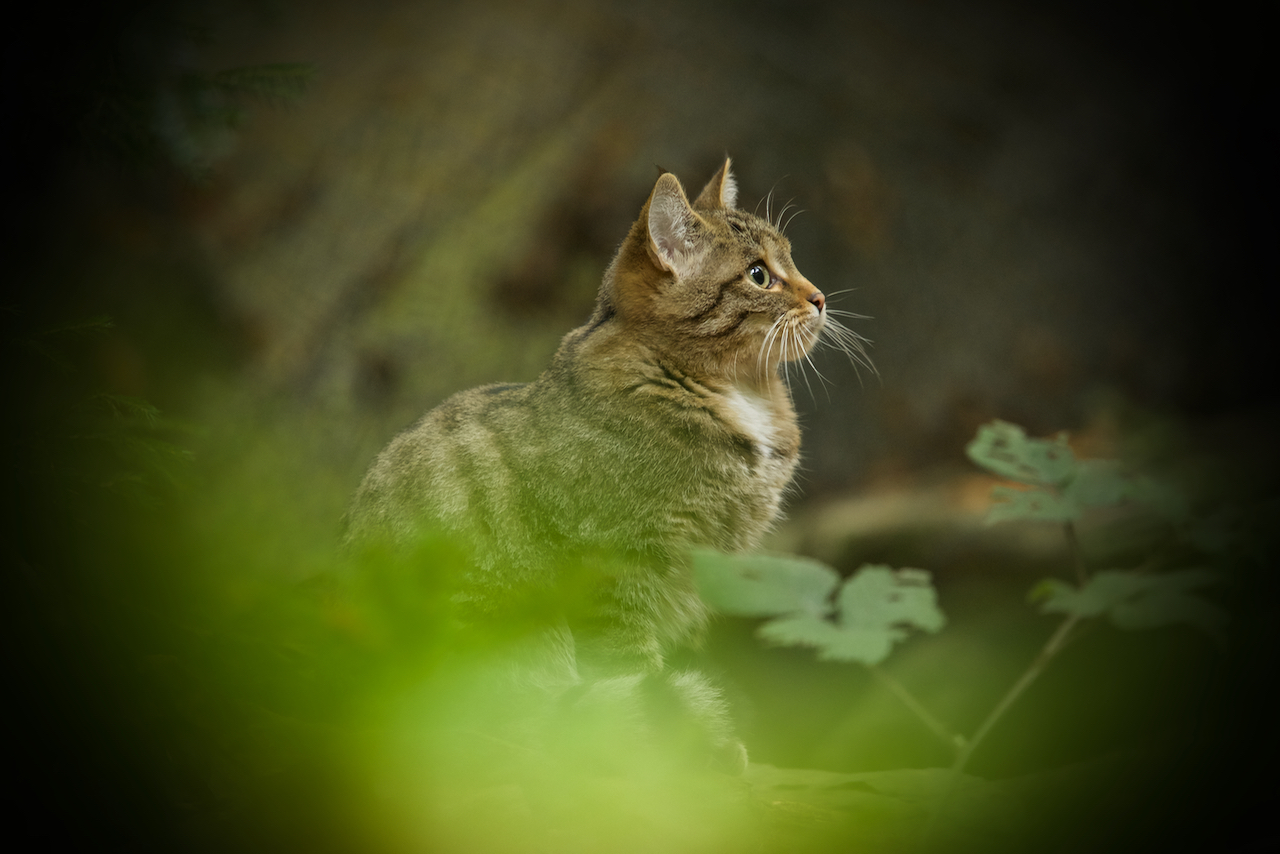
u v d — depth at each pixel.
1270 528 2.79
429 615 2.63
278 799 3.02
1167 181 15.23
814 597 2.56
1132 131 15.37
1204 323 14.56
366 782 3.06
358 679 2.84
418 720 2.90
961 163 14.66
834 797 3.86
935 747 8.16
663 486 5.61
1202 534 2.81
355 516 5.77
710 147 14.23
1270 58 15.41
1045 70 15.59
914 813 3.47
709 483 5.71
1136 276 14.58
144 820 2.89
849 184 14.19
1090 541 8.74
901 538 9.55
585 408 5.72
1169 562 3.09
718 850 3.24
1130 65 15.82
